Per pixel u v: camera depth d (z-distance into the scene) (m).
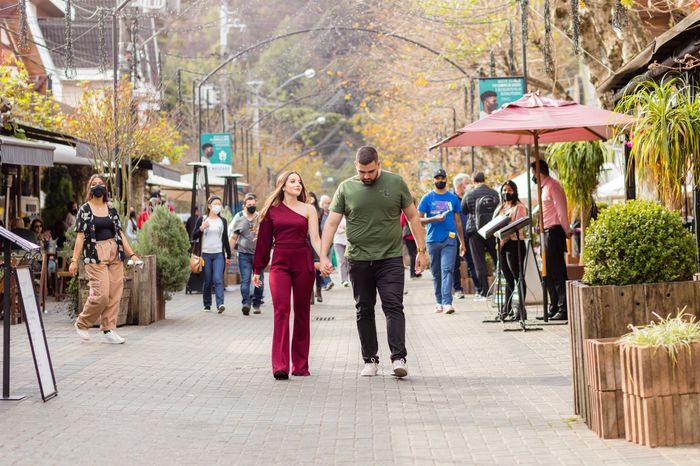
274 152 81.69
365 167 10.28
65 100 39.06
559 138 15.74
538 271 14.89
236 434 7.72
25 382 10.27
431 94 43.09
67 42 19.66
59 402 9.14
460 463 6.67
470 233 19.80
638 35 19.83
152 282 16.80
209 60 72.19
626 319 7.57
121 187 22.66
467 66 37.47
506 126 12.89
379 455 6.96
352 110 101.25
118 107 21.94
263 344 13.83
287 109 96.56
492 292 17.38
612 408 7.17
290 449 7.19
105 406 8.93
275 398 9.31
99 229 13.81
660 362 6.77
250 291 19.20
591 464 6.46
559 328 14.34
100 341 14.02
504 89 24.56
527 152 15.95
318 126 100.00
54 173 30.12
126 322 16.59
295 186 10.77
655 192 11.03
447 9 29.39
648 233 7.61
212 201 19.34
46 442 7.45
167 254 17.39
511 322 15.42
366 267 10.49
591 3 20.95
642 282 7.66
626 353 6.97
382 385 9.98
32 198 26.91
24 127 19.94
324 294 23.95
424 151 47.47
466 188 22.06
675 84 13.58
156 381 10.38
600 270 7.71
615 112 11.80
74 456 7.00
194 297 23.97
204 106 65.19
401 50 41.28
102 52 21.94
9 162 17.27
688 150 10.55
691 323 7.12
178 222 17.67
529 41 27.84
